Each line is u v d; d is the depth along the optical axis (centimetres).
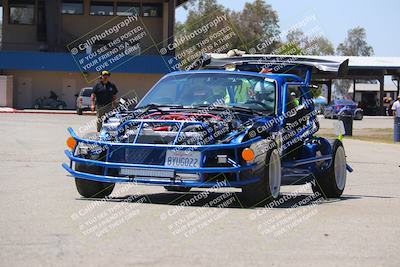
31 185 1538
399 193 1644
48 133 3384
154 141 1272
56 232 1004
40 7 8238
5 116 5469
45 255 859
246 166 1229
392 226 1134
